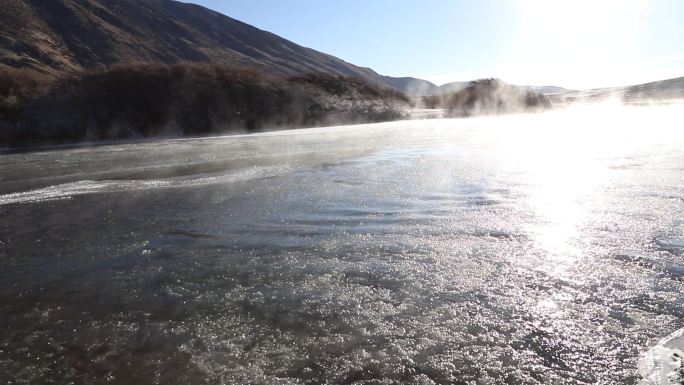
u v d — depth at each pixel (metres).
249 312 3.72
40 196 8.80
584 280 4.05
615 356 2.94
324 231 5.79
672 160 9.22
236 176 10.03
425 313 3.59
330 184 8.66
